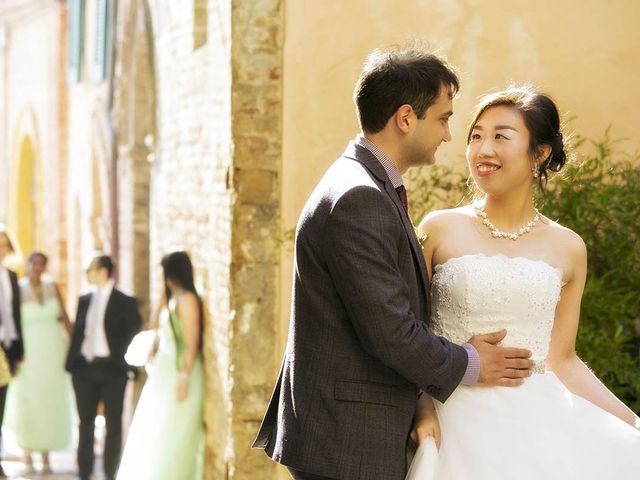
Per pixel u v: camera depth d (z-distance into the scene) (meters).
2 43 19.58
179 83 9.26
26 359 10.69
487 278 3.80
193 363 8.21
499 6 6.49
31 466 10.76
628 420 3.96
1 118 20.00
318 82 6.89
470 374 3.54
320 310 3.46
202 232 8.31
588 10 6.39
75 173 15.79
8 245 10.89
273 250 7.04
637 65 6.37
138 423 8.22
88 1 14.69
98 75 13.74
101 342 9.30
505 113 3.86
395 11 6.70
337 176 3.50
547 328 3.86
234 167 6.95
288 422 3.52
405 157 3.61
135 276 12.07
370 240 3.34
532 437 3.71
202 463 8.26
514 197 3.91
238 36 6.90
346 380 3.44
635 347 5.79
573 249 3.95
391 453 3.43
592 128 6.39
